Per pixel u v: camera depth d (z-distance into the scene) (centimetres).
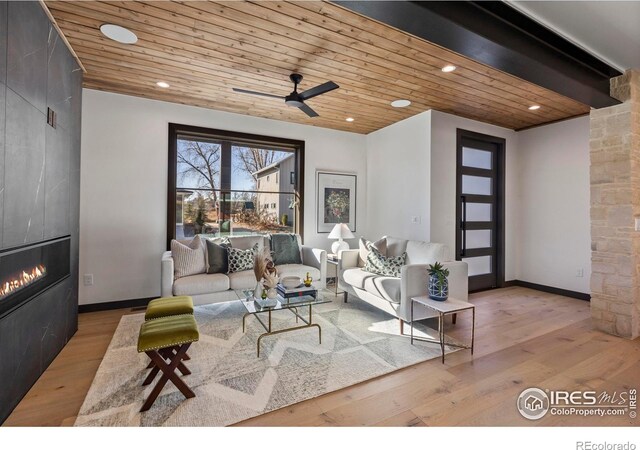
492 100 377
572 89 261
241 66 297
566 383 208
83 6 212
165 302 237
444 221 423
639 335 289
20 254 189
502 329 307
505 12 195
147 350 179
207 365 229
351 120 462
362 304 387
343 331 297
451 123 428
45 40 216
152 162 384
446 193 425
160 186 388
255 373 218
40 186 211
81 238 349
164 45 261
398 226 466
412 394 195
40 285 217
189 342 188
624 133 285
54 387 200
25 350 191
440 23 172
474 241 463
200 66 297
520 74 236
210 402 185
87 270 352
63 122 253
